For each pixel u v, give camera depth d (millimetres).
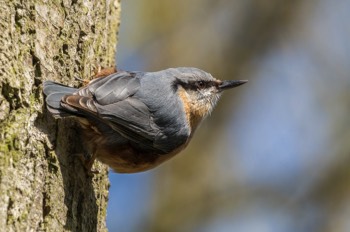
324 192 14773
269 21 16156
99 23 8000
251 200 14859
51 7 7016
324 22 15961
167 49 15117
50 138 6523
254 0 16203
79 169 6988
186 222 14656
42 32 6770
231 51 15875
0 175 5809
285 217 14664
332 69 15570
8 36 6355
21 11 6566
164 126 7867
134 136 7496
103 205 7699
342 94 15320
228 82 9336
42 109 6500
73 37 7285
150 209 14625
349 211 14625
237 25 16031
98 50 7840
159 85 7883
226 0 16094
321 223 14578
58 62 6945
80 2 7551
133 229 14344
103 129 7098
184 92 8766
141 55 14797
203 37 15625
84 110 6645
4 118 6129
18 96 6266
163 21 15086
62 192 6559
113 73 7512
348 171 14820
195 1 15766
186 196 14906
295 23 16094
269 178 15023
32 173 6184
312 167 14945
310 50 15852
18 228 5828
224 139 15625
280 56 16000
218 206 14859
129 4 14531
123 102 7266
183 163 15250
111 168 7926
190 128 9008
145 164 8008
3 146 5953
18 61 6387
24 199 5984
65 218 6539
